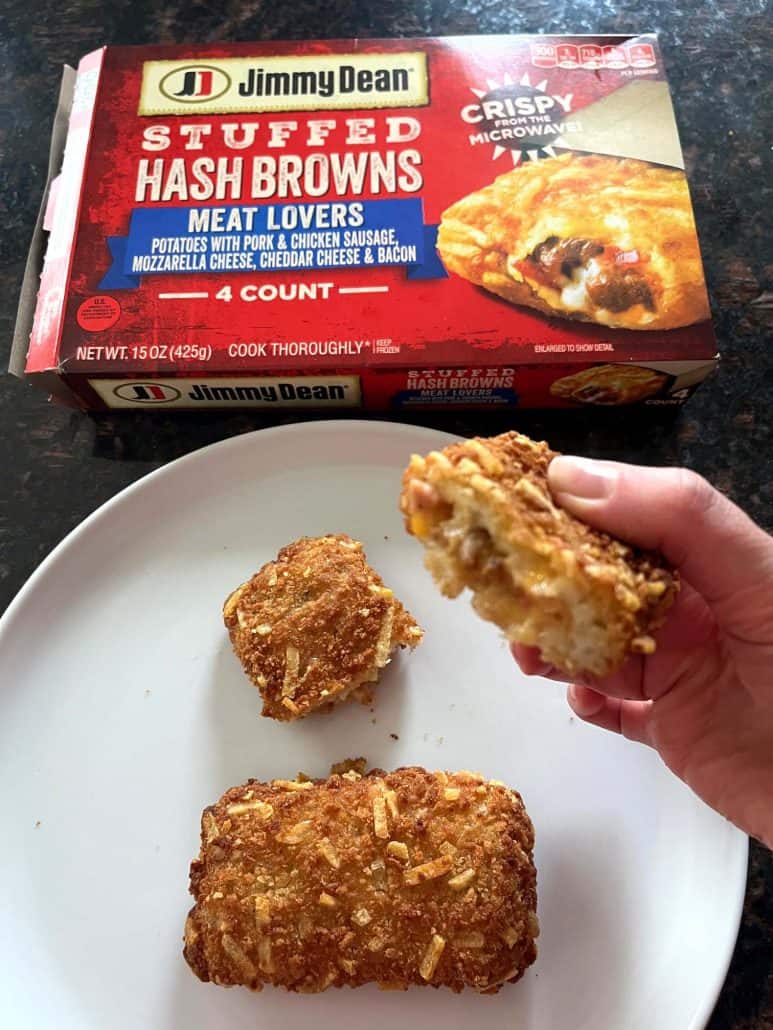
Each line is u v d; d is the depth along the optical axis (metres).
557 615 0.18
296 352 0.26
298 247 0.28
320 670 0.26
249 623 0.26
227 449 0.28
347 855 0.23
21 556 0.29
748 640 0.22
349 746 0.26
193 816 0.26
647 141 0.29
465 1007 0.23
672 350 0.26
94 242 0.28
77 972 0.24
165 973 0.24
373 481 0.29
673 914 0.24
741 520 0.20
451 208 0.28
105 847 0.25
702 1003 0.22
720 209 0.32
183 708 0.27
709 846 0.24
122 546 0.28
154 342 0.27
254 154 0.29
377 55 0.30
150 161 0.29
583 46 0.31
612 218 0.28
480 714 0.27
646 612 0.18
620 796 0.25
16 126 0.34
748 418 0.30
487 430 0.29
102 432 0.30
